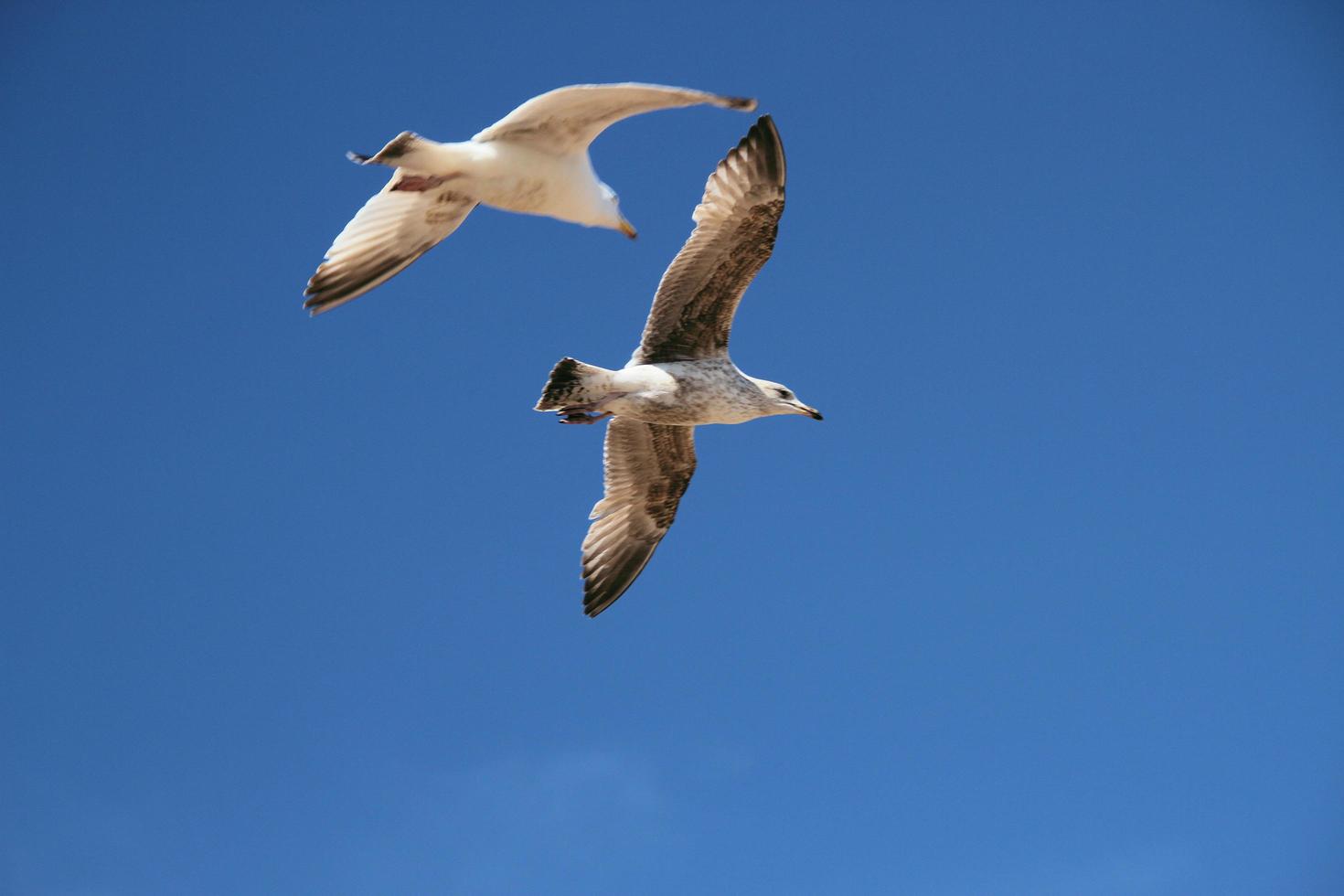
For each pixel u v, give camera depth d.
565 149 11.09
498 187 10.96
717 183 12.78
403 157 10.60
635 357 13.06
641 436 14.04
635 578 14.52
